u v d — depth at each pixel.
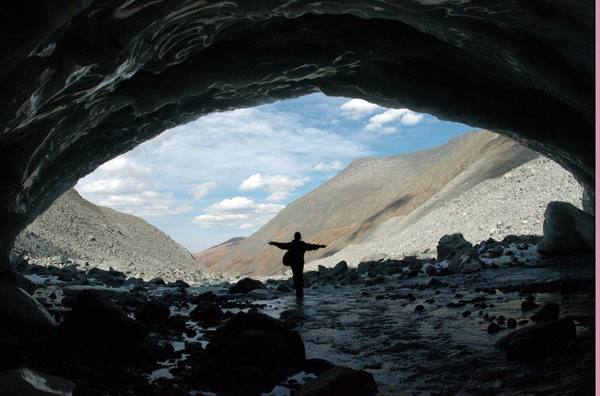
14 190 5.98
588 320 5.30
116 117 8.22
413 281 13.27
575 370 3.59
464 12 6.34
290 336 4.82
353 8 6.63
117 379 3.88
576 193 19.30
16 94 4.21
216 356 4.67
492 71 9.00
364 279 15.14
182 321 6.81
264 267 80.81
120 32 4.63
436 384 3.71
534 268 12.22
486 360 4.23
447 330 5.71
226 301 10.08
